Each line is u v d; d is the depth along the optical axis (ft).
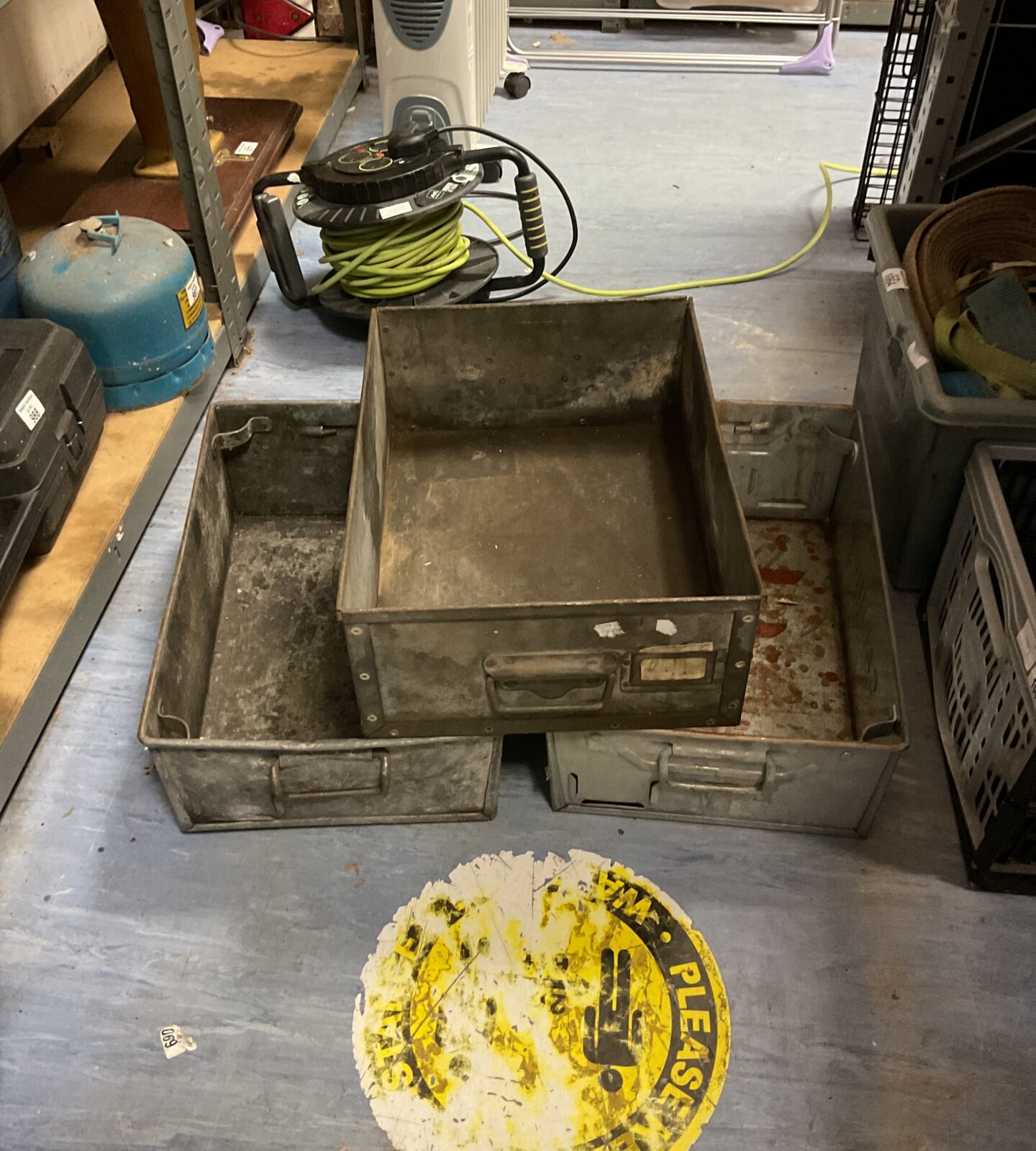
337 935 4.39
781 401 6.55
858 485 5.39
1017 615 4.20
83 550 5.55
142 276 6.04
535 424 5.82
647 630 3.94
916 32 8.48
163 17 5.86
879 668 4.71
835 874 4.59
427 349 5.48
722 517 4.58
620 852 4.66
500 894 4.51
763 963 4.30
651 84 10.71
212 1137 3.84
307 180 6.97
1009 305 5.29
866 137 9.82
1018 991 4.22
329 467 5.86
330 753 4.27
